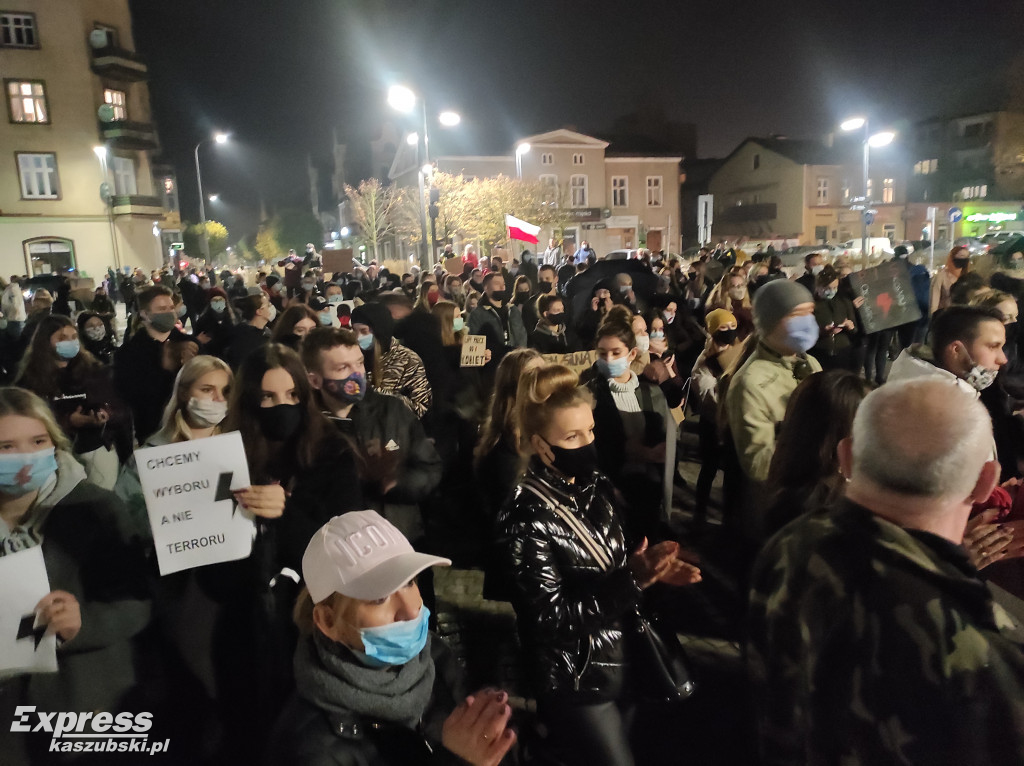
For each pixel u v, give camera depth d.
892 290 5.41
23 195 36.34
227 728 2.56
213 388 2.79
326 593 1.69
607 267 8.45
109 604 2.41
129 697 2.47
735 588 3.70
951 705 1.39
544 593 2.39
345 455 2.87
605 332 4.03
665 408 4.21
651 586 2.86
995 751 1.37
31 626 2.15
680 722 3.37
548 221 41.81
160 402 4.70
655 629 2.65
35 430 2.29
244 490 2.49
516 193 40.31
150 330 4.80
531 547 2.42
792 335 3.30
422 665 1.80
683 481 6.50
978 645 1.41
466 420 5.36
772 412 3.28
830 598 1.53
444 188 39.03
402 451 3.37
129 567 2.47
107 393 3.84
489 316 7.31
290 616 2.62
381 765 1.69
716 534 5.27
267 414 2.76
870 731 1.44
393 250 55.78
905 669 1.42
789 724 1.56
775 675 1.60
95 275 38.34
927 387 1.59
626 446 4.04
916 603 1.44
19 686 2.36
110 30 39.25
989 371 3.06
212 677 2.55
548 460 2.56
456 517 5.65
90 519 2.41
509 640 4.14
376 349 4.67
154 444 2.79
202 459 2.45
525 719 3.35
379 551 1.72
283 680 2.60
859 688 1.46
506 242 39.59
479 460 3.67
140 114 41.25
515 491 2.54
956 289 5.53
